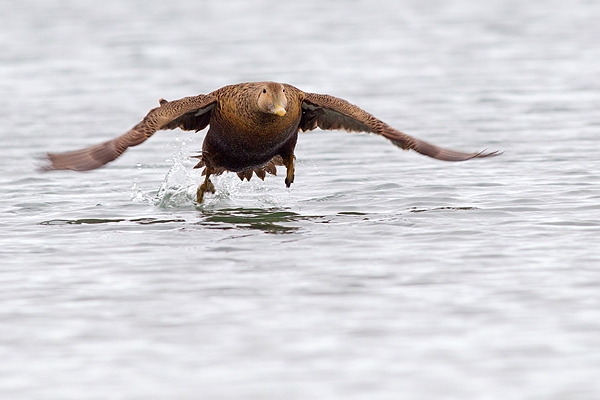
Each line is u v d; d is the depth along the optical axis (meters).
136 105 26.73
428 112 25.36
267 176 18.19
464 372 8.95
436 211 15.01
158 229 14.17
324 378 8.88
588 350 9.34
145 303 10.80
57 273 11.92
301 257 12.48
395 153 20.81
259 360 9.26
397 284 11.30
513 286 11.13
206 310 10.56
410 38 38.84
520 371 8.95
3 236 13.80
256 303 10.74
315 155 20.77
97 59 34.62
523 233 13.46
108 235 13.82
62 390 8.74
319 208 15.57
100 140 22.36
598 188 16.42
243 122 14.46
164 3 51.31
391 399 8.46
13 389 8.77
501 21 43.00
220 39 39.09
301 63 33.41
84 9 48.53
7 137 22.80
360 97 27.64
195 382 8.84
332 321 10.18
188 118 14.94
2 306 10.74
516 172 18.22
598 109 25.23
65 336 9.89
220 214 15.23
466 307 10.50
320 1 51.53
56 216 15.17
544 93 27.81
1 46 37.38
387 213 15.01
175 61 33.97
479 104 26.42
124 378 8.95
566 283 11.19
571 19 43.03
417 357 9.27
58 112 25.98
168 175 16.89
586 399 8.40
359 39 38.81
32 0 52.12
